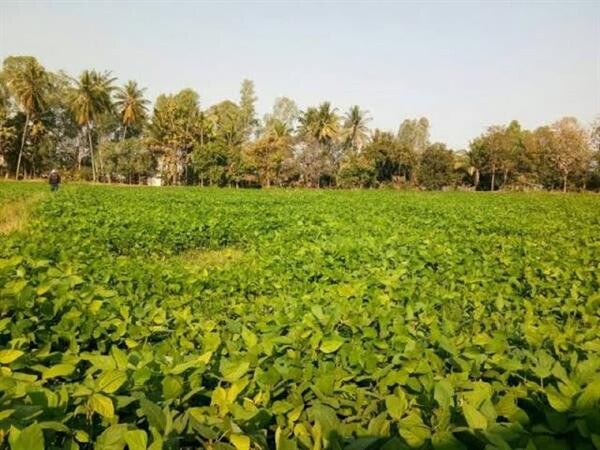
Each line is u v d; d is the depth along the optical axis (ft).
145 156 258.37
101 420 7.34
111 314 12.90
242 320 13.46
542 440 6.41
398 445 6.04
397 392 7.46
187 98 269.85
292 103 339.98
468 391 7.73
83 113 218.38
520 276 21.74
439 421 6.70
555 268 21.77
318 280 23.72
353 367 9.23
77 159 311.47
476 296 17.19
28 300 12.19
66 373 8.15
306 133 268.41
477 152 259.39
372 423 6.66
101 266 20.81
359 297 15.55
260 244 41.06
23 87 210.79
